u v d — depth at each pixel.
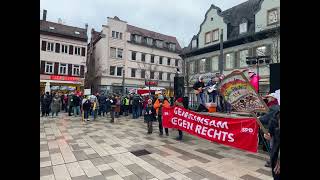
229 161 6.16
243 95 5.58
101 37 38.19
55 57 32.56
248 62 17.06
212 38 28.83
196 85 11.62
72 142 8.34
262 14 22.52
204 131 7.12
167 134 9.85
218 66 27.66
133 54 41.59
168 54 46.28
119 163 5.96
